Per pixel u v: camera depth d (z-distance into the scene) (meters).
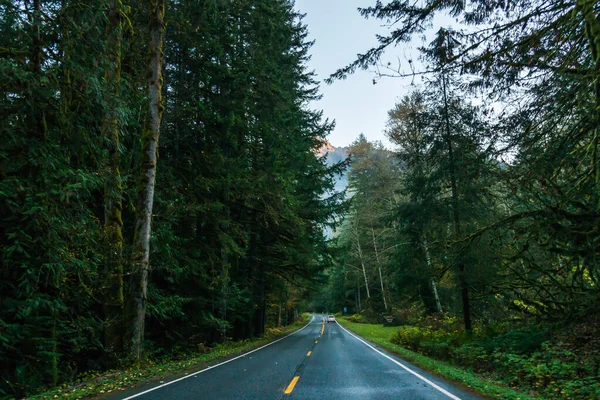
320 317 97.44
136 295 11.66
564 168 7.95
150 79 12.55
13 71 7.02
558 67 6.94
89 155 9.93
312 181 27.03
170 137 16.34
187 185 16.31
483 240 12.97
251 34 18.23
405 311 40.56
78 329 9.82
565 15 6.14
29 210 7.15
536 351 9.99
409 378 9.18
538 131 8.23
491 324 15.63
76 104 9.13
